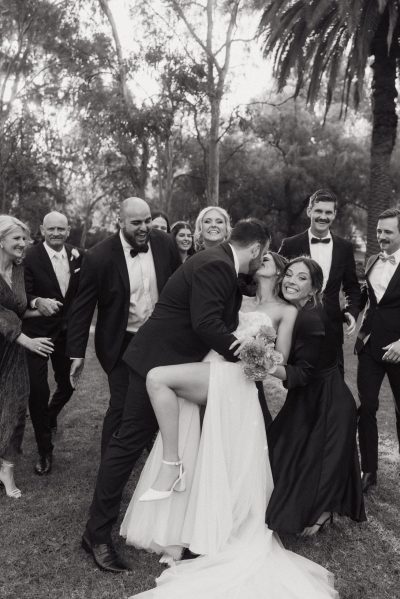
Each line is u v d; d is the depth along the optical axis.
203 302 2.74
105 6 18.02
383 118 11.66
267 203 25.41
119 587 2.62
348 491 3.12
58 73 20.38
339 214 26.11
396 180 23.67
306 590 2.52
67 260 4.33
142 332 2.93
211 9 17.12
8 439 3.42
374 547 3.03
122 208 3.37
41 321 4.15
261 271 3.22
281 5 11.30
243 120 18.03
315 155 24.67
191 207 25.44
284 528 2.87
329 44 11.55
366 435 3.74
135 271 3.51
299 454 3.06
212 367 2.87
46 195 23.22
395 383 3.77
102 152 19.02
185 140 22.38
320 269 3.20
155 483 2.80
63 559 2.83
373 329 3.75
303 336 3.13
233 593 2.48
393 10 10.06
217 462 2.80
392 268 3.72
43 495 3.53
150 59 16.12
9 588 2.59
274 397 5.89
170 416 2.79
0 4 19.14
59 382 4.48
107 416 3.42
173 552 2.87
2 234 3.35
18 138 20.59
